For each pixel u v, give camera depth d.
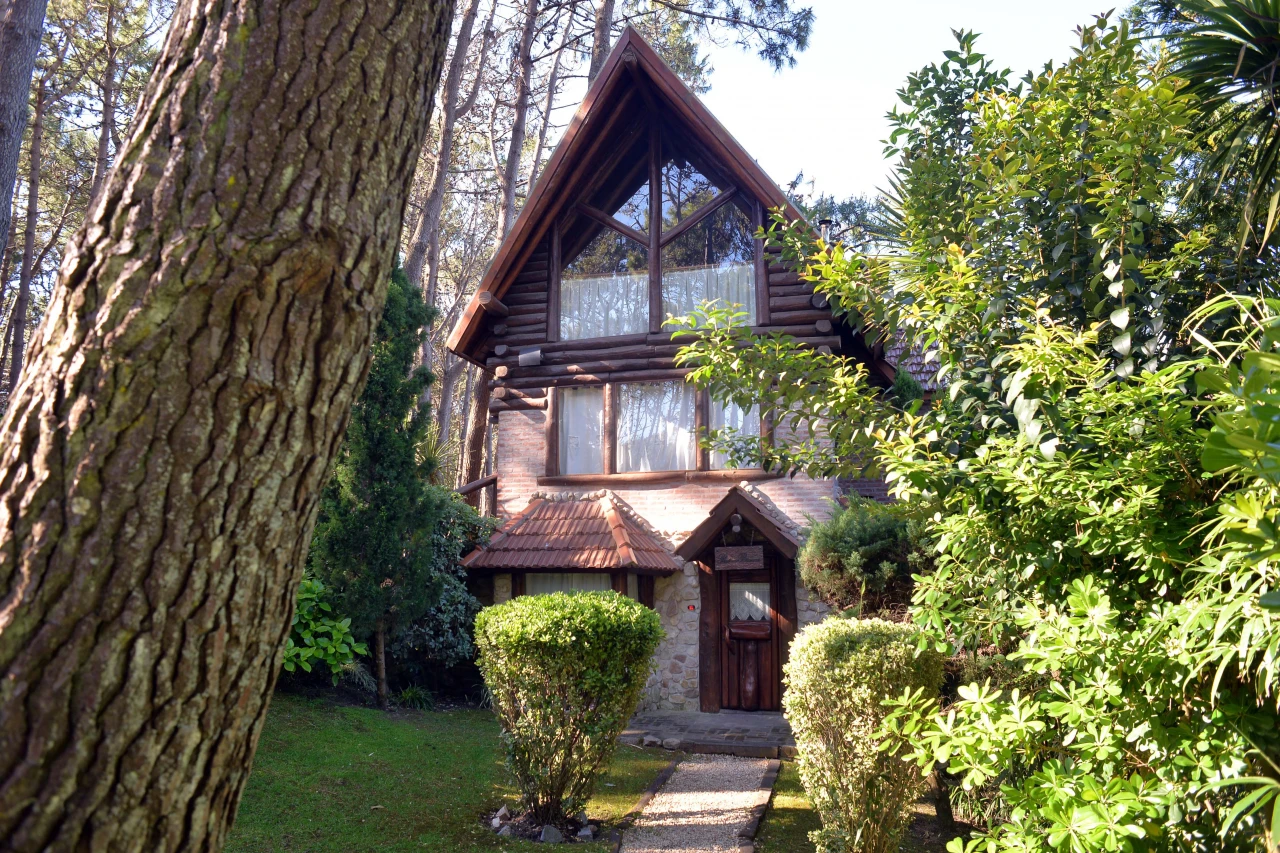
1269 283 4.14
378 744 8.40
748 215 13.05
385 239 1.90
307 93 1.79
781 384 4.71
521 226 12.98
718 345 4.80
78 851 1.45
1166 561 3.15
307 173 1.76
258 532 1.66
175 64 1.79
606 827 7.02
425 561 10.58
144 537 1.53
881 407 4.64
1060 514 3.51
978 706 3.51
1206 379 1.95
